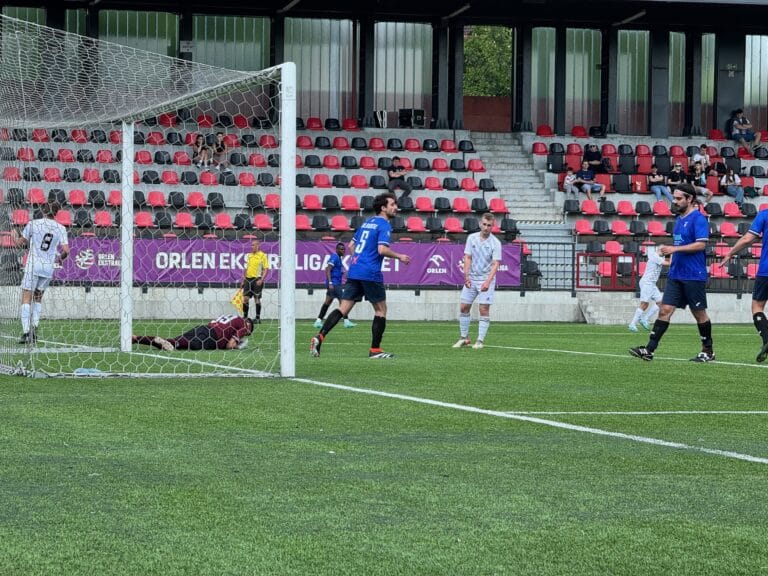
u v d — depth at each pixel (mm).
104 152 38281
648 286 34094
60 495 7676
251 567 5953
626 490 8078
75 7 49031
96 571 5848
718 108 55969
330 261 33438
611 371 18250
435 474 8602
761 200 50938
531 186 50219
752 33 56594
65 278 34375
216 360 19953
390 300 40031
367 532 6738
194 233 41562
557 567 6020
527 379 16594
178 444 9883
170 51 51438
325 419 11641
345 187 46938
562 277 42062
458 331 32469
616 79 54656
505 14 52750
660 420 11984
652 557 6238
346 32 53562
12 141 20906
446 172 49875
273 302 38031
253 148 47688
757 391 15273
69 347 22703
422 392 14500
